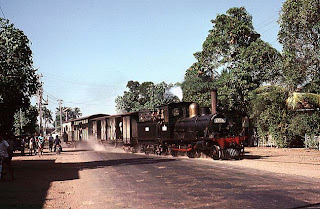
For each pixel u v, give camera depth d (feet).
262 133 107.04
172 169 52.54
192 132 73.61
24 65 56.54
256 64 110.32
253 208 25.76
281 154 76.33
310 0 84.12
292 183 35.94
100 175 50.62
